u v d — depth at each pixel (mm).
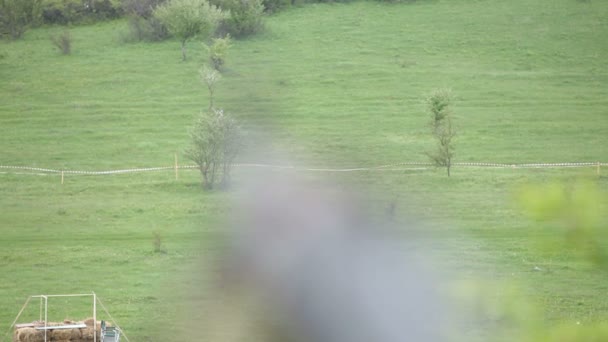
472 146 97250
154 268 60219
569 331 10438
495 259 60531
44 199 80312
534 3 155875
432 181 82875
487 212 73500
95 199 80250
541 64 130500
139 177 87875
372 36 142000
